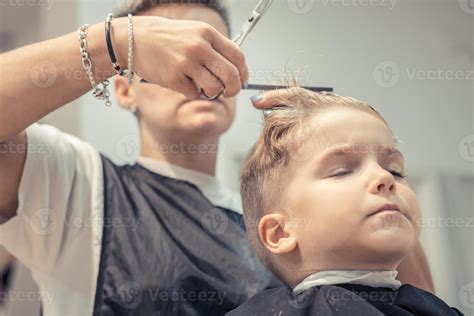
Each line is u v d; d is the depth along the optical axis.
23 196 0.98
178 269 0.98
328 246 0.76
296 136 0.83
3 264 1.46
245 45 1.40
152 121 1.10
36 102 0.85
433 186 1.53
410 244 0.75
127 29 0.82
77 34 0.85
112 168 1.13
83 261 1.00
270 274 1.00
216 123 1.06
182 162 1.14
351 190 0.75
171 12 1.11
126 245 1.01
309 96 0.89
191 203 1.08
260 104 0.90
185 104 1.05
